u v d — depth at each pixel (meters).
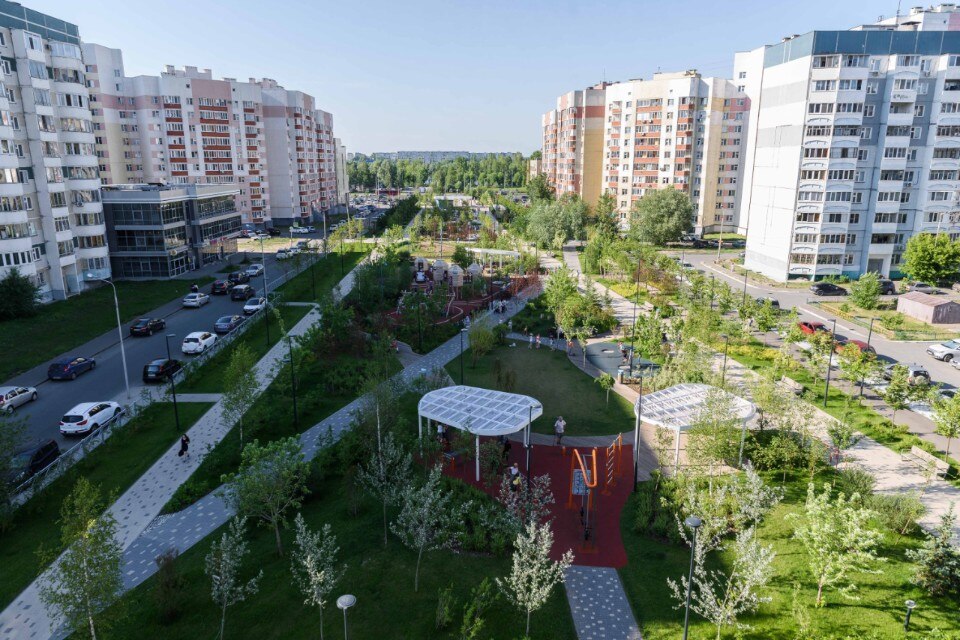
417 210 182.12
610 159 136.50
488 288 84.19
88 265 79.00
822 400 42.81
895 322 59.94
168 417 40.91
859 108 77.00
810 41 76.31
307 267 91.94
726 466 32.94
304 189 155.00
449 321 66.81
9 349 54.84
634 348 54.53
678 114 124.94
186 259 92.19
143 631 21.39
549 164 174.00
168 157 128.12
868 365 43.03
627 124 131.50
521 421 32.69
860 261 82.94
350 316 55.94
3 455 28.80
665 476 31.25
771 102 85.94
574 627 21.62
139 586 24.19
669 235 111.62
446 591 21.52
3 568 25.58
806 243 82.31
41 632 21.89
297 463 26.05
